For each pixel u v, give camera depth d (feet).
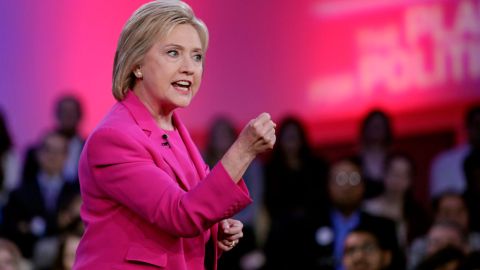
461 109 75.87
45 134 79.15
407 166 67.31
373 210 66.39
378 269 47.06
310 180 69.92
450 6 76.02
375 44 78.69
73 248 50.70
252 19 81.97
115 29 84.94
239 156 22.95
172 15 24.18
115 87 24.71
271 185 70.28
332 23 80.28
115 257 23.54
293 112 81.10
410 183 67.31
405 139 77.36
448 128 76.23
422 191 76.38
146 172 23.18
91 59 85.56
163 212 22.70
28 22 86.89
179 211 22.62
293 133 71.05
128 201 23.18
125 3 84.69
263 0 81.76
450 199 62.28
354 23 79.51
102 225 23.86
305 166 70.54
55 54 86.33
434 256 44.98
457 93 75.87
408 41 77.51
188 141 26.00
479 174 67.62
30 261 66.69
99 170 23.63
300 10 81.10
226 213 22.91
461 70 75.82
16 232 67.41
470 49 75.51
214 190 22.72
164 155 24.16
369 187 67.77
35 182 70.33
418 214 66.74
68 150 72.90
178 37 24.14
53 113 86.12
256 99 81.92
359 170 61.11
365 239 47.01
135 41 24.21
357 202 60.75
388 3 78.23
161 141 24.44
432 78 76.64
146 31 24.06
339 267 58.75
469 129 71.56
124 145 23.47
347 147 79.25
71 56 85.92
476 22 75.20
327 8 80.38
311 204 68.95
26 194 69.31
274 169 70.74
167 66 24.03
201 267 24.94
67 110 76.33
